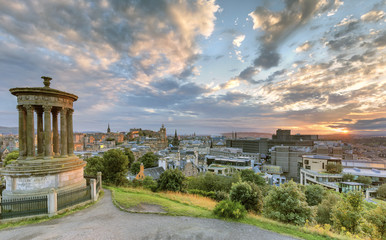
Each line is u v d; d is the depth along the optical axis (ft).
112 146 577.02
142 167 233.14
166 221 47.19
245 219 51.62
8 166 57.41
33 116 62.13
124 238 36.68
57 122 75.10
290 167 495.82
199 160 424.87
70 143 71.72
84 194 61.82
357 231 65.21
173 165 304.09
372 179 277.64
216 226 45.27
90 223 44.45
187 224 45.68
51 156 63.52
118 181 106.63
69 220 46.44
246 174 210.18
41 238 36.40
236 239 38.55
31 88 59.62
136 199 66.44
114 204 60.44
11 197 54.29
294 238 40.86
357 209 69.82
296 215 67.05
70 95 69.46
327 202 115.75
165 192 104.22
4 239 36.19
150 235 38.47
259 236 40.73
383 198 217.15
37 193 56.39
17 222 44.52
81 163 70.69
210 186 167.02
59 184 61.21
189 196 94.07
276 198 74.18
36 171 56.34
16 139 479.82
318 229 48.21
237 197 94.99
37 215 47.42
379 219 69.05
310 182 292.81
